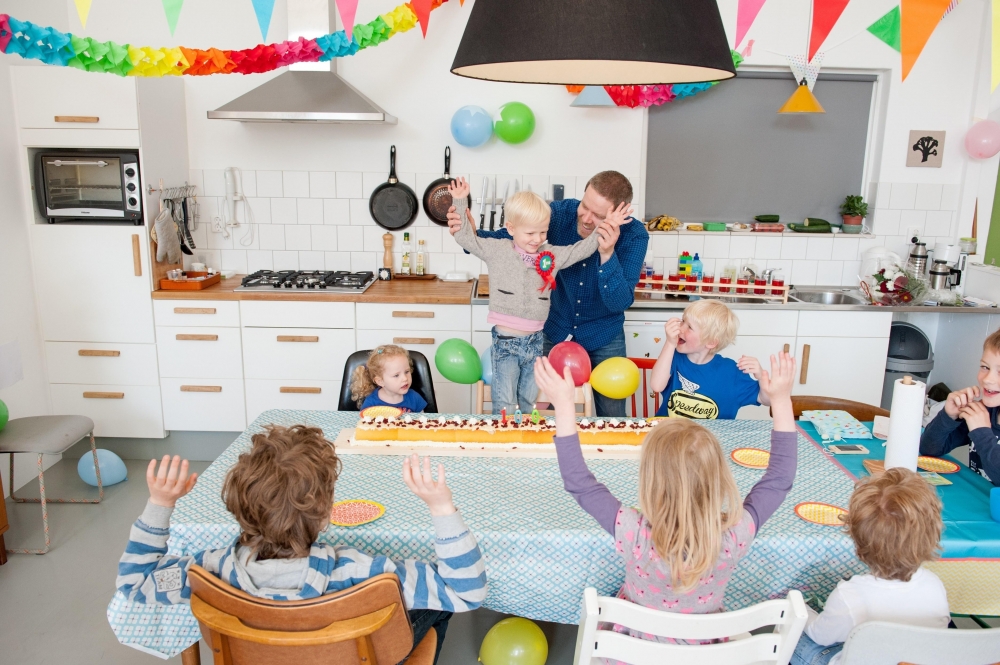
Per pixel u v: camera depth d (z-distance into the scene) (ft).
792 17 12.82
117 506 10.95
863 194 14.06
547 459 6.77
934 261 13.42
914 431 6.40
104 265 11.91
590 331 10.03
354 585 4.40
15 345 11.30
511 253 8.94
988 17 12.80
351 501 5.81
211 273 13.23
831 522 5.63
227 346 12.25
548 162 13.38
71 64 9.29
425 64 13.01
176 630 5.37
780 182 13.97
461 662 7.42
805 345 12.44
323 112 11.43
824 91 13.65
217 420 12.55
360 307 12.07
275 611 4.19
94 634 7.93
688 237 13.74
